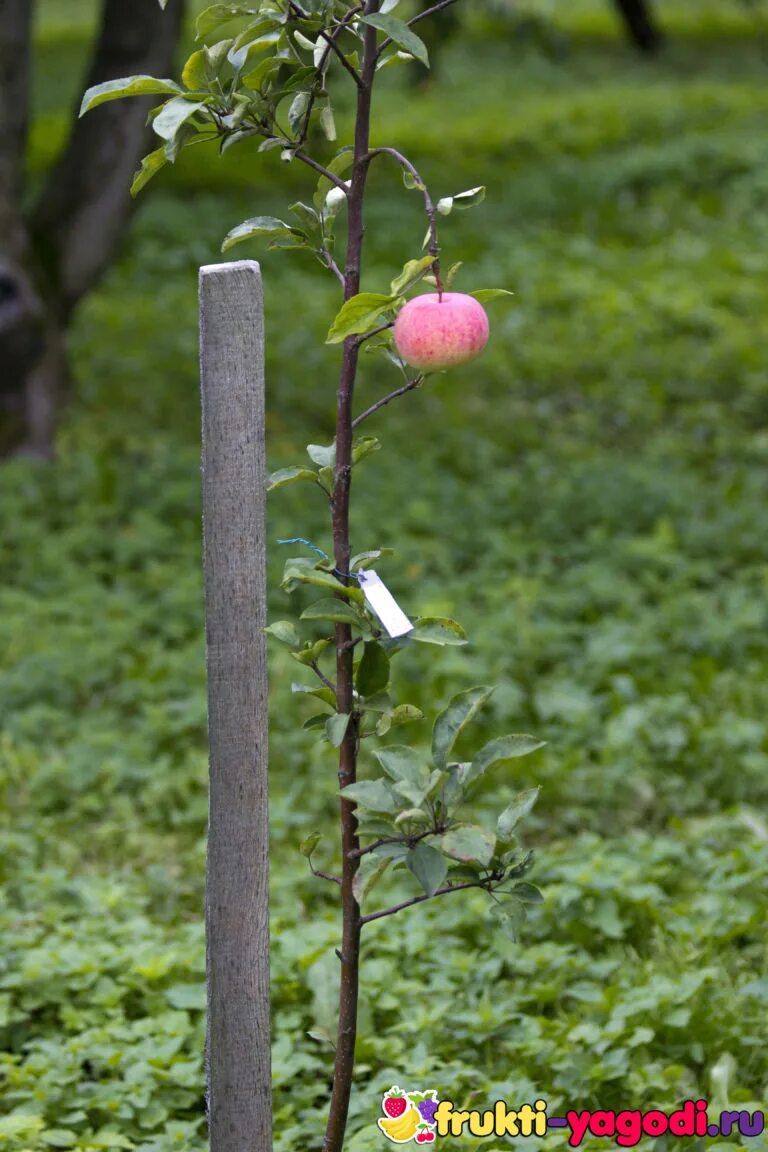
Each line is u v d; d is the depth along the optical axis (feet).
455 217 73.10
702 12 151.02
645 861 21.21
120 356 52.49
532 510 38.19
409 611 31.14
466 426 46.50
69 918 20.81
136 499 38.73
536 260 65.67
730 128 92.94
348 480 11.58
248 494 11.31
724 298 60.23
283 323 56.49
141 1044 16.92
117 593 32.86
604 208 75.20
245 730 11.51
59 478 39.58
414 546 35.09
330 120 11.73
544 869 20.84
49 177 43.32
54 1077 16.15
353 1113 15.65
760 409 48.03
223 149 11.41
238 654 11.43
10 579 34.09
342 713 11.34
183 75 11.10
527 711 27.45
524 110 102.12
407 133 92.99
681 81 116.16
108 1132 15.43
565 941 19.54
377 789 10.78
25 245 41.14
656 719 26.04
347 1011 11.89
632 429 47.01
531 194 77.15
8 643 30.04
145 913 21.57
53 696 28.04
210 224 71.15
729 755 25.00
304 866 22.68
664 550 34.30
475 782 10.89
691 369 51.31
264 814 11.66
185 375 51.19
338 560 11.61
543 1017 17.51
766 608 31.48
